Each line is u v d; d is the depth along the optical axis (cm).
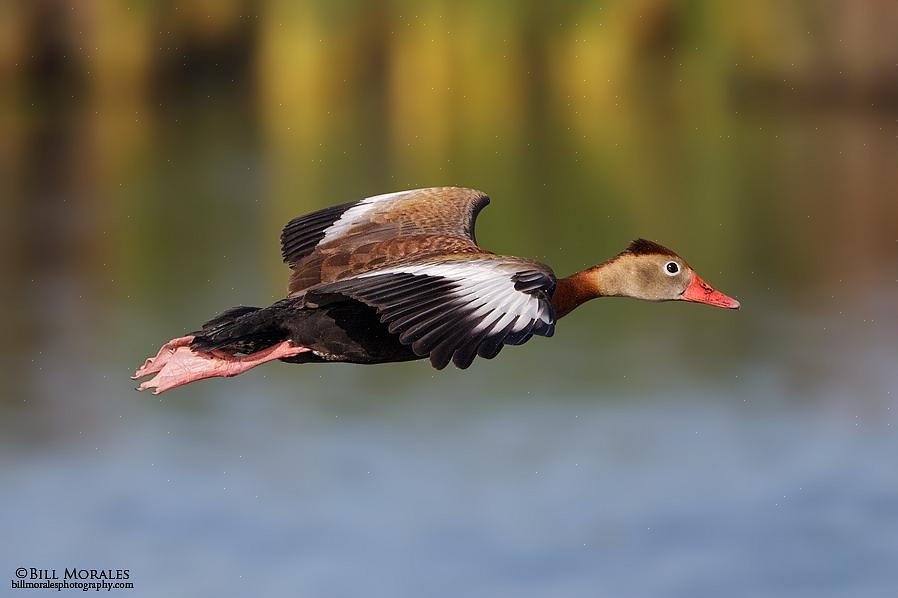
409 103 2559
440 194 855
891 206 2012
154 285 1600
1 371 1351
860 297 1619
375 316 727
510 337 621
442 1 2545
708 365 1409
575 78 2630
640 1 2641
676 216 1956
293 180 2114
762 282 1683
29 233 1830
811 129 2625
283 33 2570
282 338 734
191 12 2631
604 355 1458
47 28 2612
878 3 2664
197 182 2145
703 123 2655
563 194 2070
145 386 723
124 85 2648
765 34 2694
